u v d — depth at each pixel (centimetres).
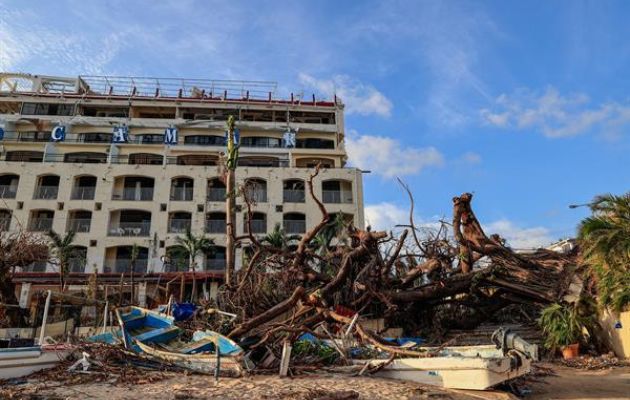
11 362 1177
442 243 2469
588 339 1930
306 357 1371
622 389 1192
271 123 5056
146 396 970
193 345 1400
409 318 2377
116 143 4719
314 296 1507
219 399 944
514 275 2195
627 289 1689
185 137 4931
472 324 2383
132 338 1414
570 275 2058
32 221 4269
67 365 1288
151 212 4378
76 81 5288
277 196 4534
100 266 4159
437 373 1126
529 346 1130
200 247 3909
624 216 1705
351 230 2336
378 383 1110
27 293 3341
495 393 1058
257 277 2127
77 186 4472
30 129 4803
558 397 1109
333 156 4925
